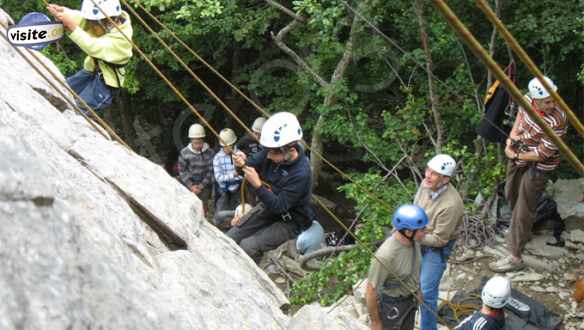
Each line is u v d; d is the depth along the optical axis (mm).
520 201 7422
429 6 10156
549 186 9211
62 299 1279
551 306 7305
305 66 10469
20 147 1416
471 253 8258
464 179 9016
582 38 9852
